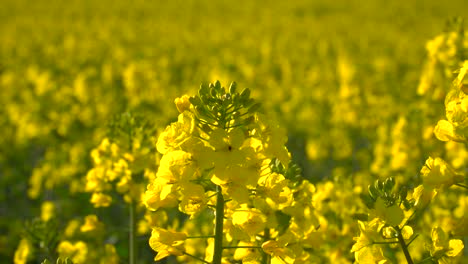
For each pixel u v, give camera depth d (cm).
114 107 1609
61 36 3609
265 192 326
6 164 1387
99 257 575
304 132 1547
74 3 5212
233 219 331
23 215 1195
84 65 2734
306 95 1883
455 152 701
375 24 4262
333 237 477
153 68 2225
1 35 3466
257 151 313
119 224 1007
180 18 4650
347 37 3678
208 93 326
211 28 4047
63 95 1792
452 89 320
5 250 909
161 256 337
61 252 549
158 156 544
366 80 1808
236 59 2741
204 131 313
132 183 535
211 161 302
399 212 318
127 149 539
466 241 695
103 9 4947
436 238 328
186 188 311
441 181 308
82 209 1099
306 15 4891
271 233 386
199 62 2828
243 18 4728
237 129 306
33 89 2197
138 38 3553
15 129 1672
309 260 386
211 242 386
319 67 2422
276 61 2734
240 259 367
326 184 532
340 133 1324
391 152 836
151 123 554
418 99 1431
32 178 1162
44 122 1597
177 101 332
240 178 301
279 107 1783
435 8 5059
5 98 1934
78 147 1218
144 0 5616
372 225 331
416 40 3372
